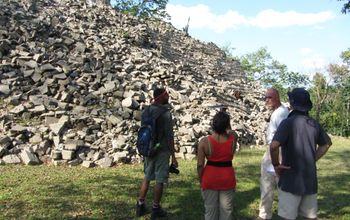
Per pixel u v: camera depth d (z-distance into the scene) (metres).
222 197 4.96
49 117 10.68
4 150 9.07
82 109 11.48
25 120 10.59
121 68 14.84
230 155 4.97
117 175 8.52
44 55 13.43
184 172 9.16
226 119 4.92
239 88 21.70
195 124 13.11
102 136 10.58
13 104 11.14
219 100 17.16
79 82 12.80
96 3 22.98
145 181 6.07
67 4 20.19
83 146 9.80
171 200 6.96
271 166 5.90
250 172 9.73
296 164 4.46
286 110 5.88
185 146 11.30
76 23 17.73
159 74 15.80
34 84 12.27
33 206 6.26
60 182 7.70
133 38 19.33
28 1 17.72
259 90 23.62
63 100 11.71
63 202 6.54
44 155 9.43
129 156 9.95
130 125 11.27
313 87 46.06
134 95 12.92
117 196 7.02
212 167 4.94
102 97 12.48
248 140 14.40
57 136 9.92
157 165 5.91
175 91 14.96
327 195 8.12
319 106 38.72
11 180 7.61
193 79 18.11
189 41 25.67
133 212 6.27
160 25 26.08
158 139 5.86
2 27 14.28
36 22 15.51
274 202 7.31
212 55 26.06
